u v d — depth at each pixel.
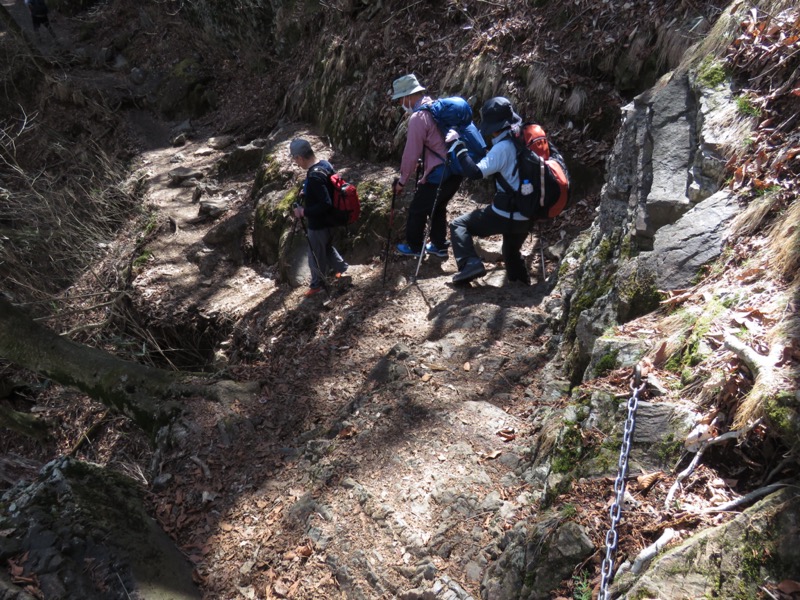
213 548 3.90
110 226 10.44
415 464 4.05
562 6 7.29
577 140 6.91
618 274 4.14
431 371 5.01
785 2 4.63
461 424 4.32
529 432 4.20
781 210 3.62
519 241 5.90
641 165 4.74
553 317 5.29
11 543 3.63
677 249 3.89
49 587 3.41
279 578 3.61
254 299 7.32
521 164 5.34
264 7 12.74
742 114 4.29
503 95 7.39
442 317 5.74
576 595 2.69
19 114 14.04
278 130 10.38
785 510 2.40
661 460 2.90
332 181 6.24
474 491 3.78
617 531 2.71
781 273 3.31
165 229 9.23
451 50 8.20
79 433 7.71
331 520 3.81
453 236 5.93
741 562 2.35
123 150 12.50
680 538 2.56
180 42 14.09
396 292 6.36
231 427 4.79
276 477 4.28
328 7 10.32
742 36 4.68
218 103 12.98
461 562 3.39
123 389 5.40
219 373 5.60
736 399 2.86
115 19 15.54
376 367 5.17
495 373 4.92
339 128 8.93
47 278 9.80
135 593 3.39
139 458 6.59
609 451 3.05
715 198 4.03
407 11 8.84
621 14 6.83
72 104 13.67
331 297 6.55
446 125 5.86
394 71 8.60
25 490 4.14
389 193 7.48
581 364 4.35
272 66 12.58
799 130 3.93
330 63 9.54
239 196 9.52
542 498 3.29
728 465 2.76
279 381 5.32
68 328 8.80
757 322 3.10
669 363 3.27
